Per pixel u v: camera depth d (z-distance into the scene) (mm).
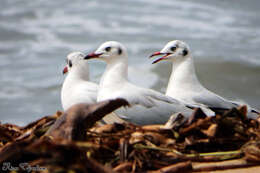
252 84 28047
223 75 29047
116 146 7262
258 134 7875
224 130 7688
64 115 6793
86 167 5852
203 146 7449
